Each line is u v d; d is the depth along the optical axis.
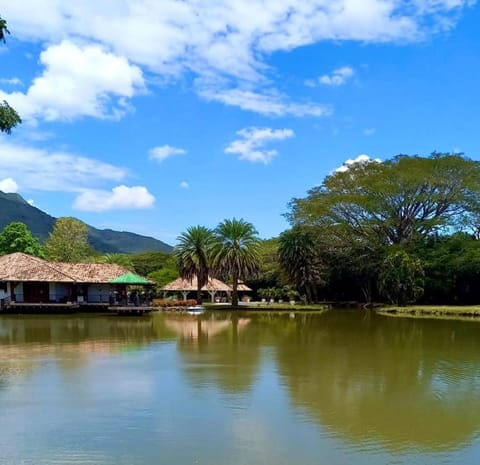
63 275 51.59
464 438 10.93
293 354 22.38
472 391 15.12
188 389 15.23
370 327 36.12
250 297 79.12
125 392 14.85
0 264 52.16
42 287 51.94
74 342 26.73
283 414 12.59
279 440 10.73
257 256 60.22
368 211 65.25
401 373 17.88
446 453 10.11
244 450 10.16
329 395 14.53
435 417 12.42
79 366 19.20
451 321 41.72
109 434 11.06
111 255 93.94
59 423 11.81
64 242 83.81
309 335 30.50
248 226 59.59
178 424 11.75
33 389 15.22
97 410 12.89
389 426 11.71
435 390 15.22
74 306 50.22
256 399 14.05
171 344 25.92
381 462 9.62
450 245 63.00
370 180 64.88
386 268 60.22
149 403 13.59
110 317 45.47
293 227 68.94
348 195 65.38
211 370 18.34
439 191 63.81
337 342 26.88
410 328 35.28
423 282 59.47
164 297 72.75
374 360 20.73
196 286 70.00
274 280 77.31
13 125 15.68
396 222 66.44
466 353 22.84
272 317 46.66
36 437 10.87
